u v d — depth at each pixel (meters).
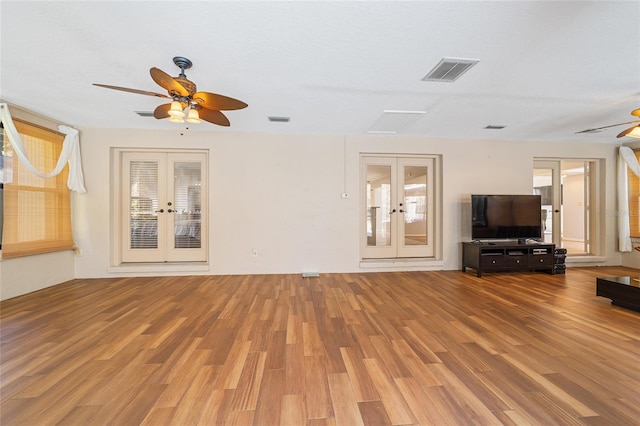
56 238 4.21
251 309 3.19
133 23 2.05
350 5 1.86
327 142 5.06
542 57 2.49
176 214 5.00
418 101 3.52
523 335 2.52
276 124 4.49
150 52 2.43
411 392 1.74
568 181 8.55
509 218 5.04
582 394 1.72
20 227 3.66
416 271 5.17
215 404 1.64
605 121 4.29
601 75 2.82
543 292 3.84
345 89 3.18
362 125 4.54
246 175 4.92
